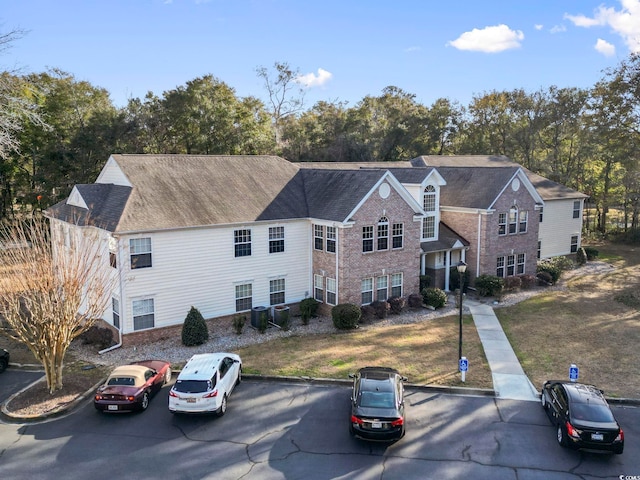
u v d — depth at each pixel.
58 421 16.62
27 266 18.22
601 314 29.03
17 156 47.81
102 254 24.19
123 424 16.34
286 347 23.50
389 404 14.95
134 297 23.34
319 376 19.91
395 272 29.38
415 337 24.94
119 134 51.78
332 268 27.61
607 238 57.91
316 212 28.39
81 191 26.27
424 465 13.91
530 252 36.59
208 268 25.39
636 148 50.06
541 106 63.78
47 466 13.91
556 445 14.90
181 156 28.69
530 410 17.14
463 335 25.20
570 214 44.75
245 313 26.97
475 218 33.88
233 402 17.89
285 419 16.61
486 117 72.69
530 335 25.27
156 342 24.17
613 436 13.83
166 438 15.42
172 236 24.06
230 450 14.72
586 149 60.09
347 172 29.81
